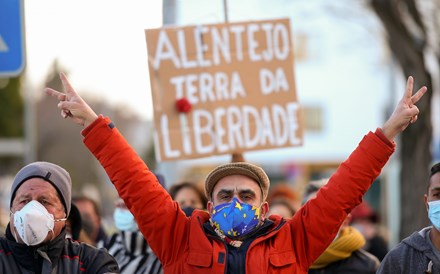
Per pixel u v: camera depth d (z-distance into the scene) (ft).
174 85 38.11
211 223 25.03
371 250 56.34
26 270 23.53
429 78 58.08
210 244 24.44
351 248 33.50
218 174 25.03
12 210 23.93
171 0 47.52
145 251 33.14
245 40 38.83
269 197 50.60
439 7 71.05
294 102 38.96
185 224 25.32
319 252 25.07
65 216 24.22
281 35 39.19
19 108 172.45
